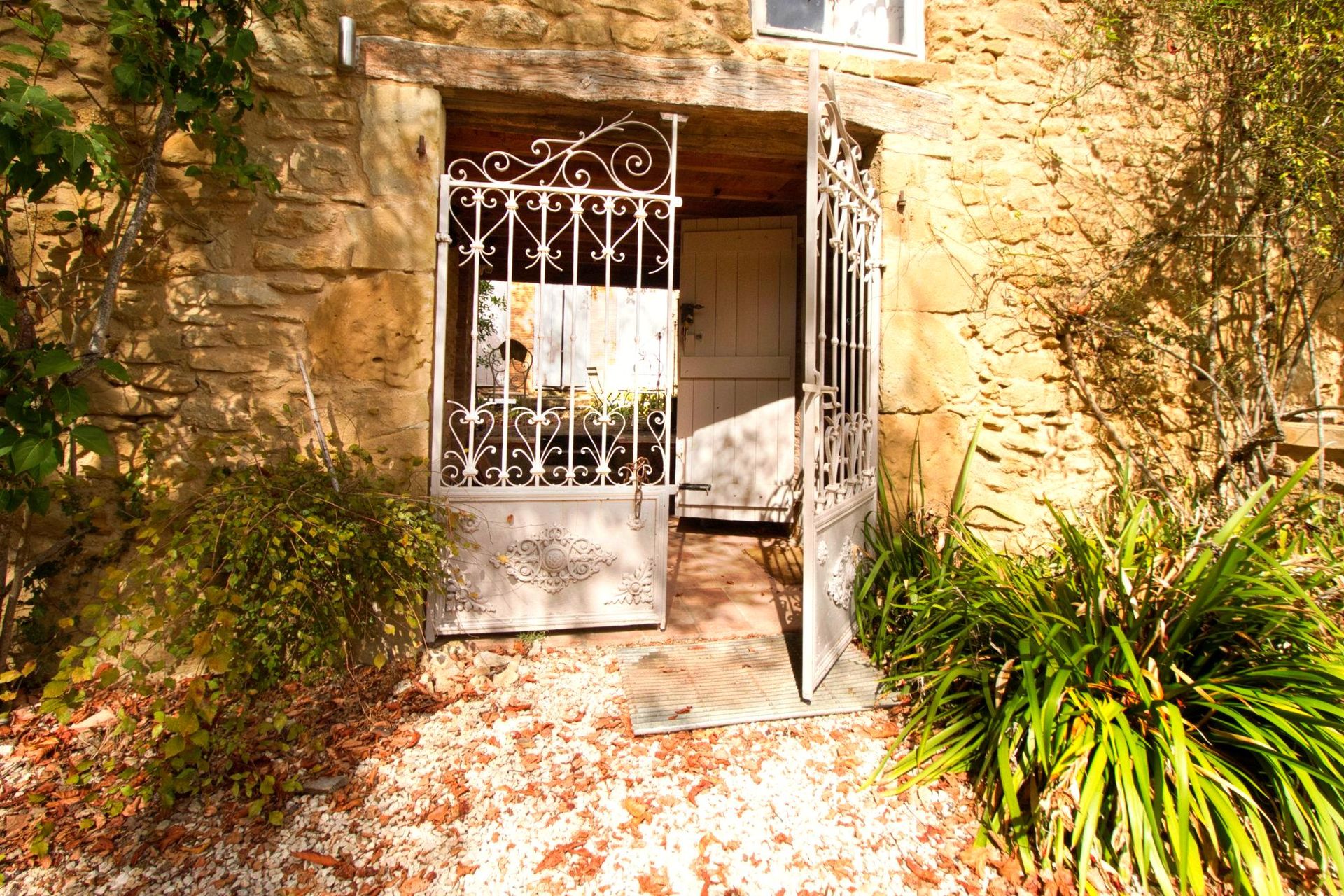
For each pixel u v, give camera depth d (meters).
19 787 1.85
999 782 1.89
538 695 2.33
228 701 2.14
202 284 2.45
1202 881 1.53
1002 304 3.21
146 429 2.43
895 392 3.12
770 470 4.45
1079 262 3.26
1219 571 1.90
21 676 1.72
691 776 1.96
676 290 4.70
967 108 3.16
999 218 3.20
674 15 2.82
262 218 2.50
